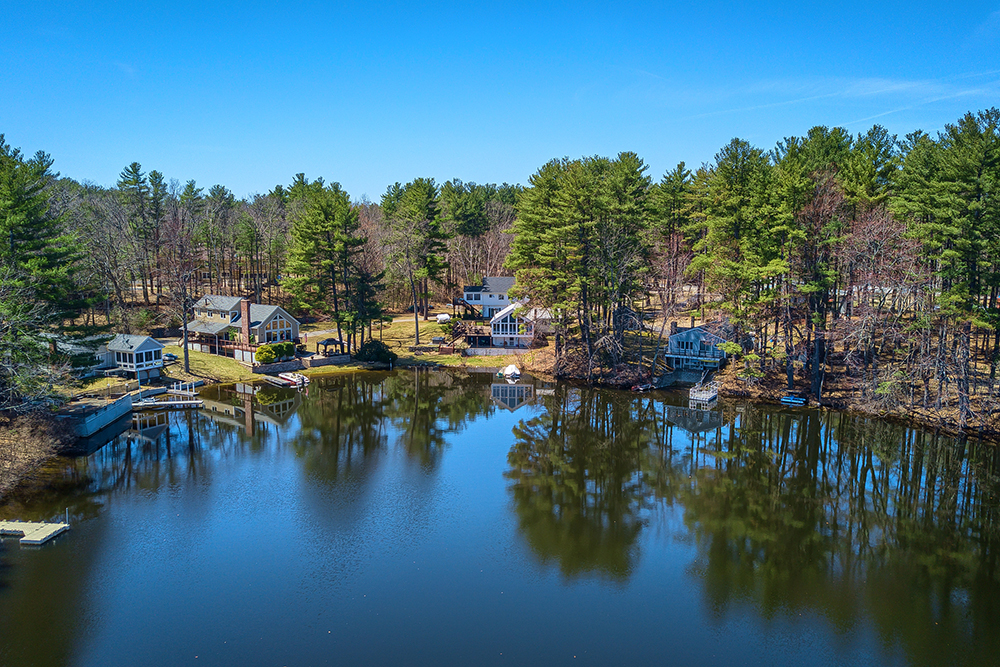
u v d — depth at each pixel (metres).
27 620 25.50
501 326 83.00
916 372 51.00
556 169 78.69
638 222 68.50
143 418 53.84
